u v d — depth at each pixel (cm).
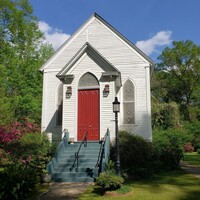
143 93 1769
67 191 995
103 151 1281
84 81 1609
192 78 4862
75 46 1925
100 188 1012
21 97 2533
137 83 1789
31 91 2764
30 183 959
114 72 1541
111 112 1527
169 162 1545
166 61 4972
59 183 1143
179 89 5069
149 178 1248
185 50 4822
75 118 1556
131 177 1226
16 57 2897
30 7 2952
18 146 1323
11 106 2286
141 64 1808
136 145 1438
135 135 1582
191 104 5025
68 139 1506
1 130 1341
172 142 2562
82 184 1115
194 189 1005
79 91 1605
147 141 1628
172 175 1343
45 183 1134
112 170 1149
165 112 3462
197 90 4828
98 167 1221
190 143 3397
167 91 4831
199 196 903
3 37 2788
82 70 1617
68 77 1598
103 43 1888
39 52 3447
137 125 1731
